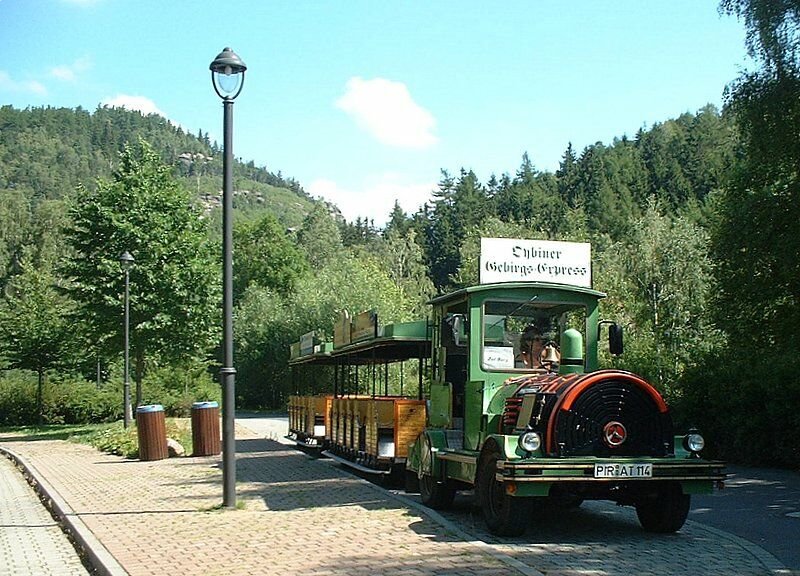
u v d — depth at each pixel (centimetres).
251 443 2661
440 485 1176
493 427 1062
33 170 19588
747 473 1631
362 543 911
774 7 2362
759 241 2481
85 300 3238
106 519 1172
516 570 769
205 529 1045
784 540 948
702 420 1892
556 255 1182
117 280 3178
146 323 3169
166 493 1444
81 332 3309
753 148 2491
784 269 2408
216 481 1602
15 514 1395
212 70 1231
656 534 975
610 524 1051
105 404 4384
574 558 835
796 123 2378
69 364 4141
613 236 7650
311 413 2267
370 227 13150
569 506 1170
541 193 9681
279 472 1747
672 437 956
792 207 2419
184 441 2452
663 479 911
